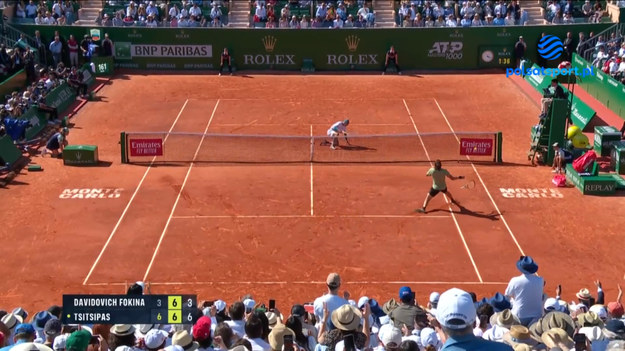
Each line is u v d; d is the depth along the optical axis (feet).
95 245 80.53
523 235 82.64
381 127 123.75
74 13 174.60
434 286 72.18
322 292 71.15
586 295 56.95
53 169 102.63
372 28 159.84
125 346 38.45
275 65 162.20
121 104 136.36
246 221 86.33
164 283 72.74
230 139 114.52
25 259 77.46
